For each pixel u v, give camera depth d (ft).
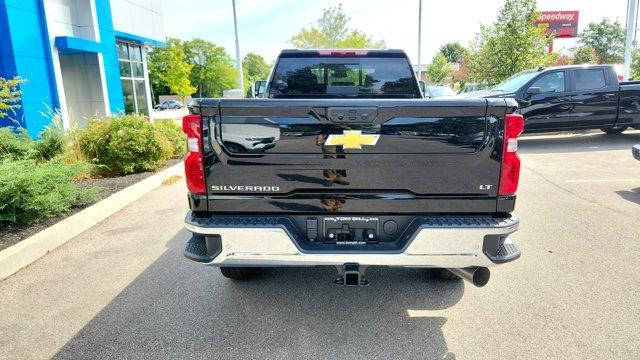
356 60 15.97
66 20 43.52
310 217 9.46
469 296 11.67
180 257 14.88
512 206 9.24
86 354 9.50
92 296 12.15
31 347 9.82
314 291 12.16
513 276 12.78
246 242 9.14
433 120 8.87
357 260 9.04
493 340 9.66
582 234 16.15
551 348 9.30
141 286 12.69
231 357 9.23
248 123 8.98
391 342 9.67
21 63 37.09
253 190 9.29
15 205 16.74
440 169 9.07
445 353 9.23
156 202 22.45
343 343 9.67
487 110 8.83
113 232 17.78
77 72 48.24
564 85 36.58
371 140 8.95
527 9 52.29
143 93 62.59
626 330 9.88
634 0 54.39
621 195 21.48
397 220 9.42
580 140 41.04
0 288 12.84
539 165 29.60
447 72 164.76
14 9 36.37
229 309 11.26
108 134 28.07
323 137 8.96
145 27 59.16
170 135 35.09
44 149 26.71
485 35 56.34
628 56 55.83
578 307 10.94
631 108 37.19
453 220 9.16
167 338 10.00
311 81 16.20
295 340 9.82
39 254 15.15
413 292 11.98
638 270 12.99
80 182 25.63
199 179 9.30
